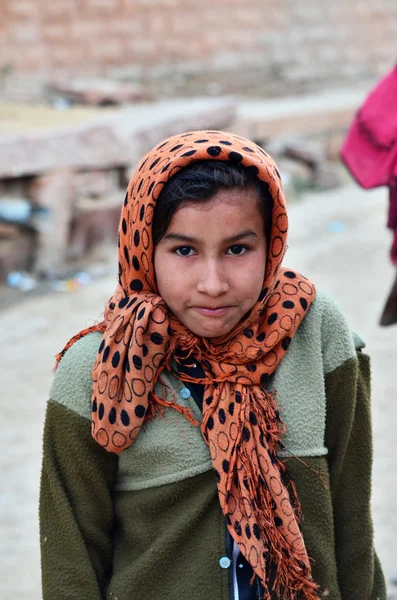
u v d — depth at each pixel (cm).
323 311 182
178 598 173
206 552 172
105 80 1455
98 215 858
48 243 819
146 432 173
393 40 1795
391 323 370
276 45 1672
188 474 172
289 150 1223
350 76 1727
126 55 1494
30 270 812
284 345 174
